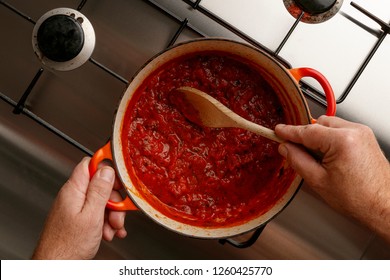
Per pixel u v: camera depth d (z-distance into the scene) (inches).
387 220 23.1
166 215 24.4
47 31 24.5
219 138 25.2
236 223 24.3
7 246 28.9
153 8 27.4
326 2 25.9
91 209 22.9
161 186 25.0
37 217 28.8
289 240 28.8
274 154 25.3
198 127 25.2
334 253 28.7
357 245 28.7
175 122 25.1
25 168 28.6
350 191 22.3
